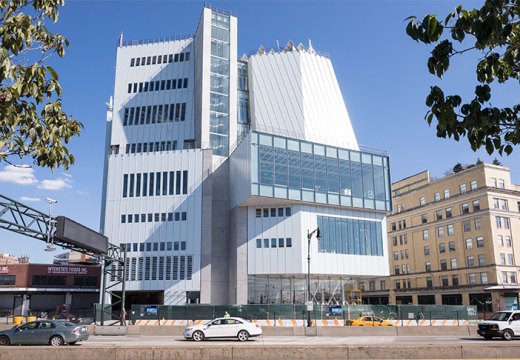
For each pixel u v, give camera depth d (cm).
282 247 4675
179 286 4884
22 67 803
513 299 6544
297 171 4722
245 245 4775
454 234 7481
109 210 5206
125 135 5866
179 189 5184
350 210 4988
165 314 3662
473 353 1527
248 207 4884
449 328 3316
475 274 6994
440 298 7556
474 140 743
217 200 5241
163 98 6012
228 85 5844
